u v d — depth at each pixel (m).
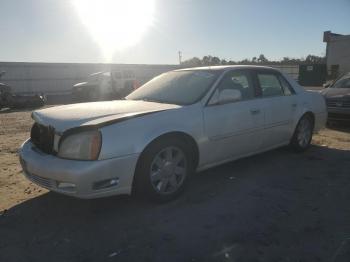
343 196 4.14
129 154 3.52
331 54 48.84
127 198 4.13
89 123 3.44
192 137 4.07
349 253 2.93
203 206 3.89
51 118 3.76
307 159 5.68
